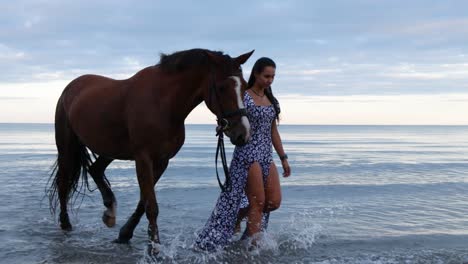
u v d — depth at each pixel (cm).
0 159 2097
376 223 649
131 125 431
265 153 435
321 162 2159
